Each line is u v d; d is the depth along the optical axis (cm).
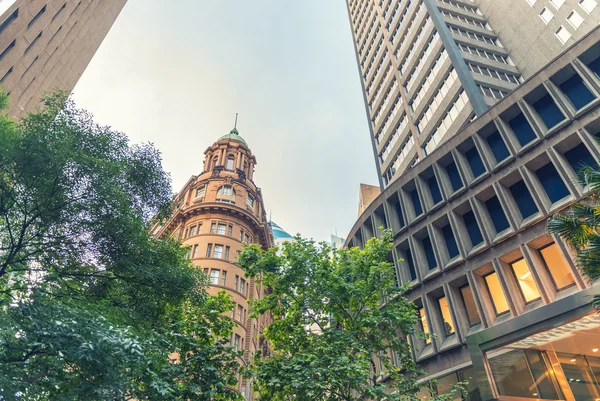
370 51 7606
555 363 1836
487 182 2847
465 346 2486
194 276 1800
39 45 4747
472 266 2680
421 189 3312
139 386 1353
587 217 1308
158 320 1684
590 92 2633
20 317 1055
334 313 2061
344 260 2144
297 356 1731
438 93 4894
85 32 5897
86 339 1048
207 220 6147
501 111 2975
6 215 1348
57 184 1359
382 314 1928
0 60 4100
